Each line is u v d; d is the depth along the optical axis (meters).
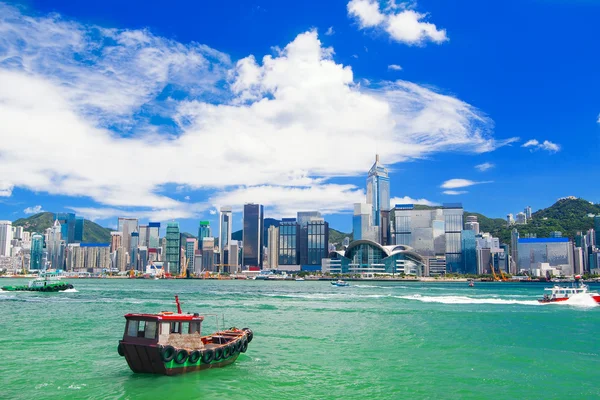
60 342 54.53
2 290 152.75
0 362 43.66
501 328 69.62
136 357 37.47
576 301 116.25
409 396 34.59
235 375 39.34
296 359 46.22
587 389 36.62
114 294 157.38
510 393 35.47
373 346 53.91
